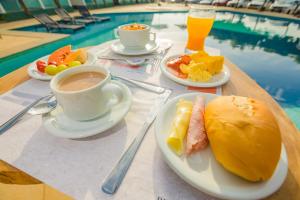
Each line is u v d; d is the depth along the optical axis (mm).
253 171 253
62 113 417
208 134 313
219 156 282
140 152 351
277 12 5062
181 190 285
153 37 960
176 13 5609
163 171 315
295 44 3408
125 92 479
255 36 3730
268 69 2484
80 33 3295
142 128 406
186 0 7203
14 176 306
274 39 3605
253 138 262
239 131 273
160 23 4406
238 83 627
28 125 415
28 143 369
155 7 6367
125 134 396
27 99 513
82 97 341
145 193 280
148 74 673
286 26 4254
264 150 257
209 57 658
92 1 5574
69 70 420
